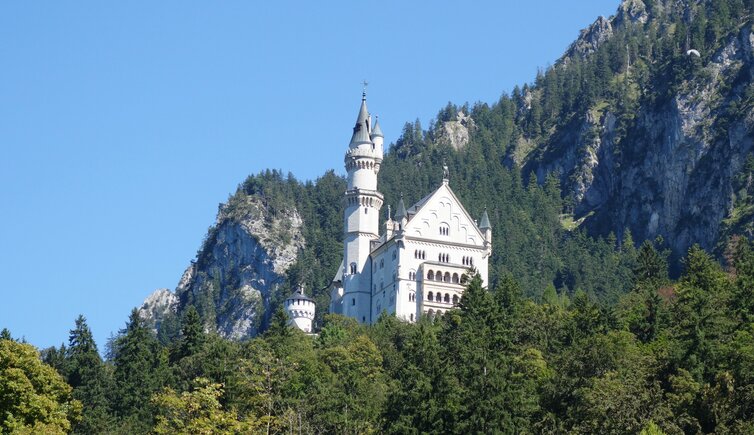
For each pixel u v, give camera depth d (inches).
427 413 4975.4
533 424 5014.8
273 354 5910.4
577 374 5457.7
